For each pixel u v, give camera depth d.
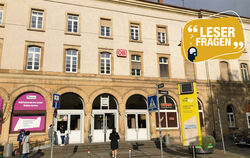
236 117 20.92
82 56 17.31
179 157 11.74
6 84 14.84
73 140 15.91
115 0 19.36
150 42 19.83
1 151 12.80
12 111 14.70
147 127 18.28
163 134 18.34
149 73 19.05
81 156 12.24
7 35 15.72
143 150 14.41
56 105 9.38
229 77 21.81
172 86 19.47
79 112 16.45
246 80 22.53
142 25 19.97
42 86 15.64
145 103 19.02
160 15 20.88
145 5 20.31
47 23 16.94
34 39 16.34
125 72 18.28
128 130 17.69
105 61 18.09
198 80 20.50
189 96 12.43
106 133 16.92
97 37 18.14
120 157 11.88
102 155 12.52
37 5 16.97
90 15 18.36
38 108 15.37
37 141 14.75
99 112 17.06
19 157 12.16
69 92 16.31
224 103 20.81
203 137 12.95
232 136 19.69
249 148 15.05
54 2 17.50
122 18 19.38
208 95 20.48
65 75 16.39
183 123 12.40
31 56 16.19
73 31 17.78
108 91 17.30
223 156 11.86
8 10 16.19
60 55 16.72
